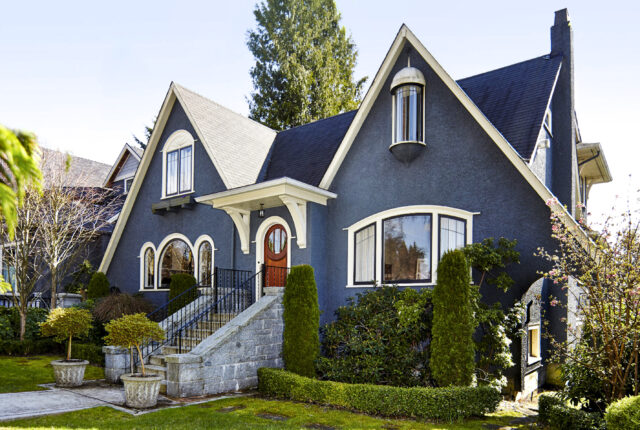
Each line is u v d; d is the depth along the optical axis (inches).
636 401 233.6
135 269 719.1
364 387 339.9
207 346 385.4
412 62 486.6
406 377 374.3
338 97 1290.6
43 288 781.3
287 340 416.8
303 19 1266.0
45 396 361.4
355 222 503.5
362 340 405.1
